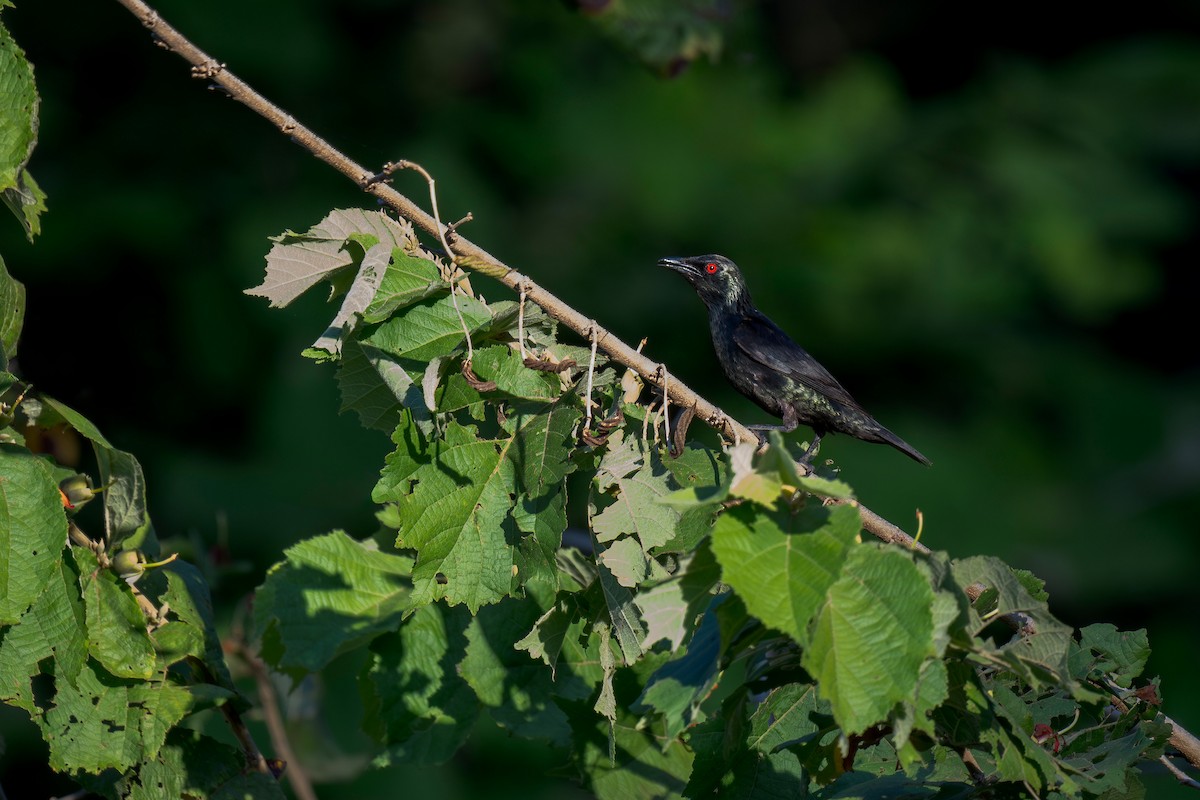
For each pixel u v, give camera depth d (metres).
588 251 15.98
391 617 4.80
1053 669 3.62
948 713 3.89
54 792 11.86
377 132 16.03
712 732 4.58
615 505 4.36
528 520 4.20
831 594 3.20
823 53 20.94
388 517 5.08
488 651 4.77
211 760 4.51
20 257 14.03
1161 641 15.90
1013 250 17.06
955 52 21.78
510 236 15.77
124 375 14.21
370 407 4.38
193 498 13.00
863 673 3.13
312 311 14.32
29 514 4.07
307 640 4.71
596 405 4.32
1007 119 18.19
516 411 4.28
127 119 15.23
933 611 3.42
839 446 15.37
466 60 16.45
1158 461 16.98
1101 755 4.38
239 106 15.33
